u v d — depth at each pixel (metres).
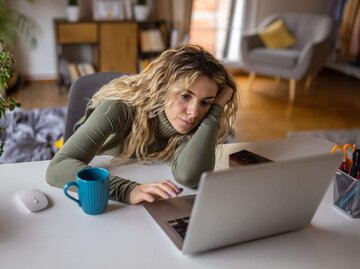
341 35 5.62
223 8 5.60
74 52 4.95
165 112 1.36
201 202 0.85
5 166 1.34
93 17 4.86
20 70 4.81
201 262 0.93
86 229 1.02
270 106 4.45
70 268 0.88
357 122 4.11
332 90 5.13
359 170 1.15
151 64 1.38
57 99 4.37
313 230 1.08
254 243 1.00
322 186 1.00
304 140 1.68
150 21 4.85
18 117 2.85
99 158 1.42
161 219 1.07
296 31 5.09
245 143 1.62
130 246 0.97
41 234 1.00
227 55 5.87
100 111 1.34
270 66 4.66
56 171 1.21
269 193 0.92
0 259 0.90
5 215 1.07
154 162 1.42
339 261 0.97
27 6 4.61
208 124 1.35
